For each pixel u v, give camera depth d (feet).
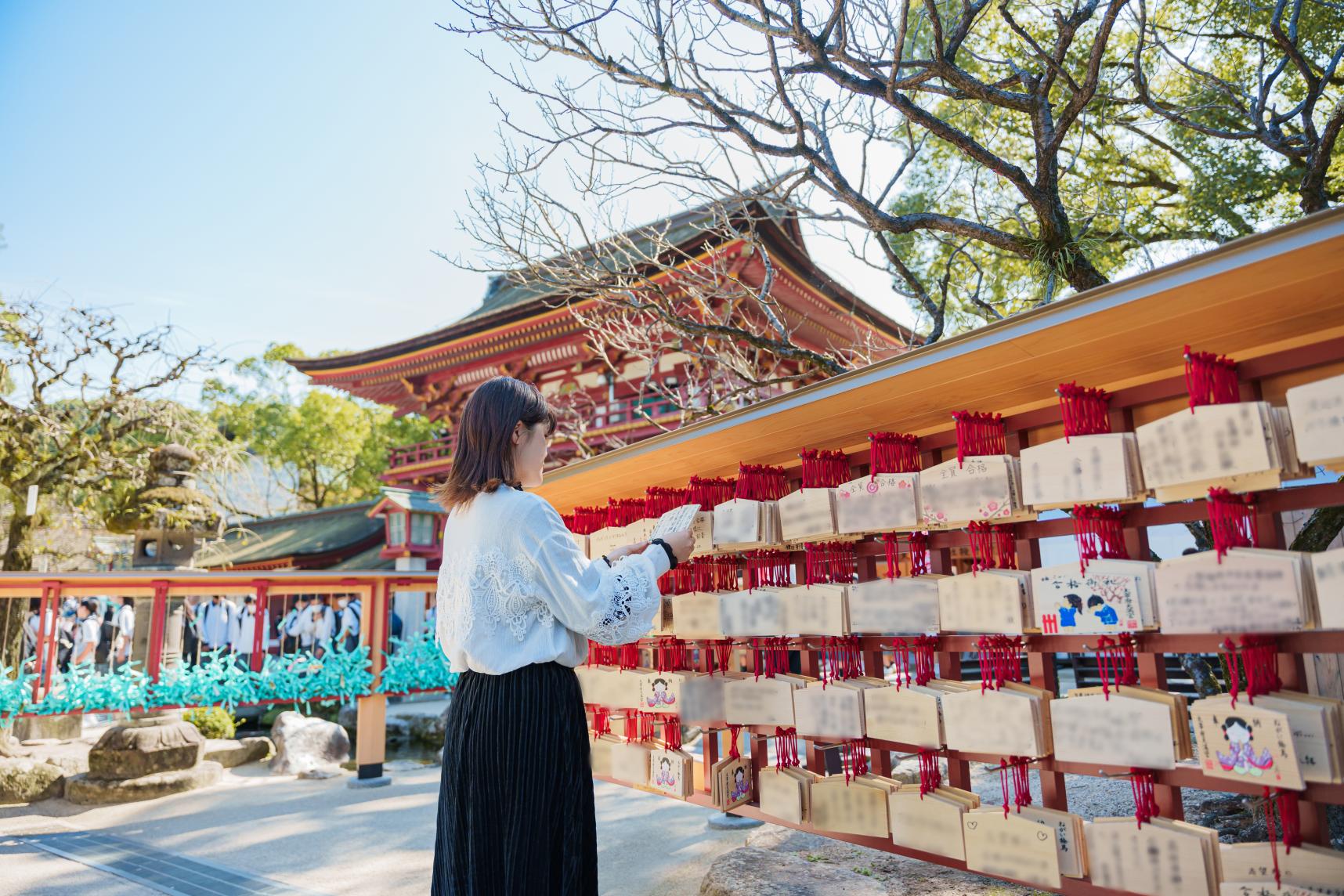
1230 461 4.83
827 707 7.25
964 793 6.75
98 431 37.52
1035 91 13.84
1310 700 4.76
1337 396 4.46
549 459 54.75
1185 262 4.36
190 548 25.55
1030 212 21.75
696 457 8.53
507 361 56.90
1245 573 4.87
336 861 13.58
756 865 9.74
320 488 90.07
